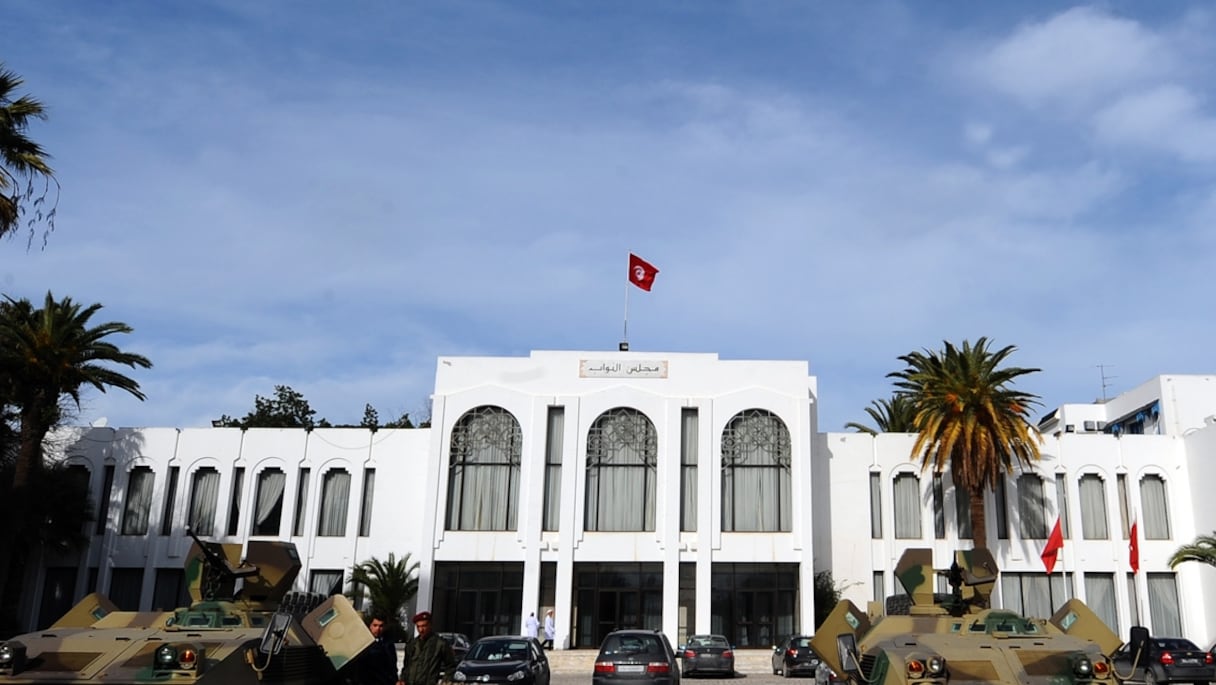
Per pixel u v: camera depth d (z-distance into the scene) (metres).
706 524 44.47
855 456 47.66
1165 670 29.34
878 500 47.41
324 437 47.31
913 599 17.44
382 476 47.03
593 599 44.31
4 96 24.23
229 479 46.72
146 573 45.69
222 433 47.31
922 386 46.12
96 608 15.88
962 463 43.56
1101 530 47.34
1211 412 52.72
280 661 12.34
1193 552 44.00
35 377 41.41
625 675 21.66
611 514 44.91
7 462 43.16
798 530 44.47
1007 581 46.69
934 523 46.91
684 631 43.75
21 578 42.50
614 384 46.09
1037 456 44.47
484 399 46.06
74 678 12.77
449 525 45.03
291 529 46.16
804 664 35.41
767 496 45.19
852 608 17.06
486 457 45.69
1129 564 46.78
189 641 13.42
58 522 43.47
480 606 44.47
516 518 45.00
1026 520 47.16
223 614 14.80
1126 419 57.53
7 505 40.31
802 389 46.06
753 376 46.22
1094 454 47.84
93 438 47.19
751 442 45.72
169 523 46.31
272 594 16.23
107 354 42.66
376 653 14.43
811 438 47.69
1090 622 15.90
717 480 45.06
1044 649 13.84
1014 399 43.91
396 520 46.50
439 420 45.88
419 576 44.41
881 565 46.47
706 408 45.78
